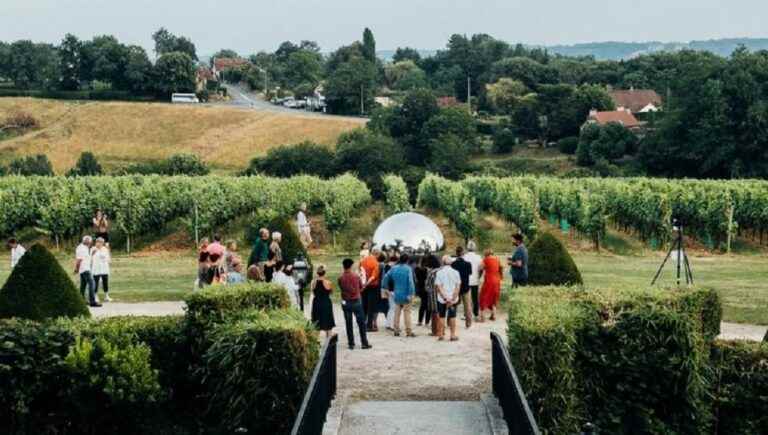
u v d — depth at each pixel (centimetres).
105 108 13975
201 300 1401
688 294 1386
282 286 1491
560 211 4553
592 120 12450
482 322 2152
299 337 1294
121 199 4241
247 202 4659
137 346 1350
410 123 12238
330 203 4775
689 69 9194
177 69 16650
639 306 1332
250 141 12669
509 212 4616
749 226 4388
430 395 1444
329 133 12812
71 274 3184
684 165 9138
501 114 16225
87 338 1341
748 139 8512
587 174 9838
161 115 13725
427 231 2692
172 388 1406
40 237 4394
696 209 4359
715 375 1341
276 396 1290
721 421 1334
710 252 4141
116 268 3319
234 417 1299
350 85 15775
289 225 2561
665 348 1298
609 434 1294
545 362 1212
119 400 1299
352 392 1457
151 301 2453
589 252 4088
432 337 1964
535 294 1438
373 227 4641
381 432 1215
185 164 10881
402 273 1966
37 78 17650
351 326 1827
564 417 1222
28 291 1625
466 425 1247
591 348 1312
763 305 2317
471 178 6028
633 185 4900
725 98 8625
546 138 12938
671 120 9150
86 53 17188
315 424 1045
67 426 1334
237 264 1834
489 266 2147
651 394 1311
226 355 1295
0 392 1290
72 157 12425
